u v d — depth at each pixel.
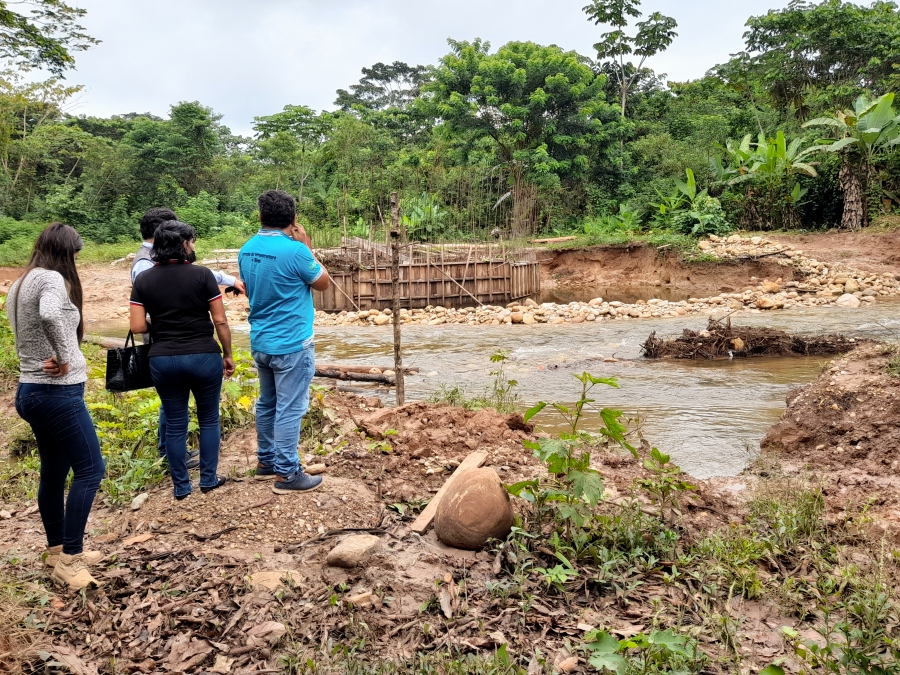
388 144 45.38
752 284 22.06
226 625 3.13
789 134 30.77
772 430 6.40
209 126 50.09
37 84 40.72
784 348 11.34
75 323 3.47
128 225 42.03
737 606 3.31
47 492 3.56
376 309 19.84
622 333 14.41
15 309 3.39
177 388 4.32
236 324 17.50
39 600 3.30
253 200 48.47
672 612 3.24
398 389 7.05
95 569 3.62
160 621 3.16
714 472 5.76
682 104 41.19
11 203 41.09
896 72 29.62
